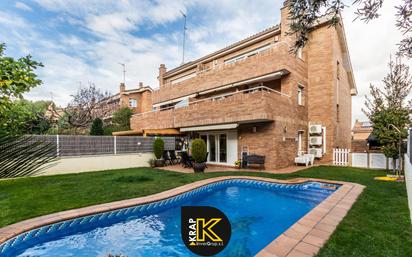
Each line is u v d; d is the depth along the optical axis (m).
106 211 6.70
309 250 3.96
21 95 7.24
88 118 25.70
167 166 17.31
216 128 16.17
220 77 18.17
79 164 14.22
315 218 5.57
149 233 6.17
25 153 12.20
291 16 3.67
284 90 16.06
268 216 7.35
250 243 5.57
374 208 6.34
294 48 4.00
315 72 18.12
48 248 5.33
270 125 14.33
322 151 17.39
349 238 4.44
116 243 5.64
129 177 11.59
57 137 13.43
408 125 10.95
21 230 5.18
